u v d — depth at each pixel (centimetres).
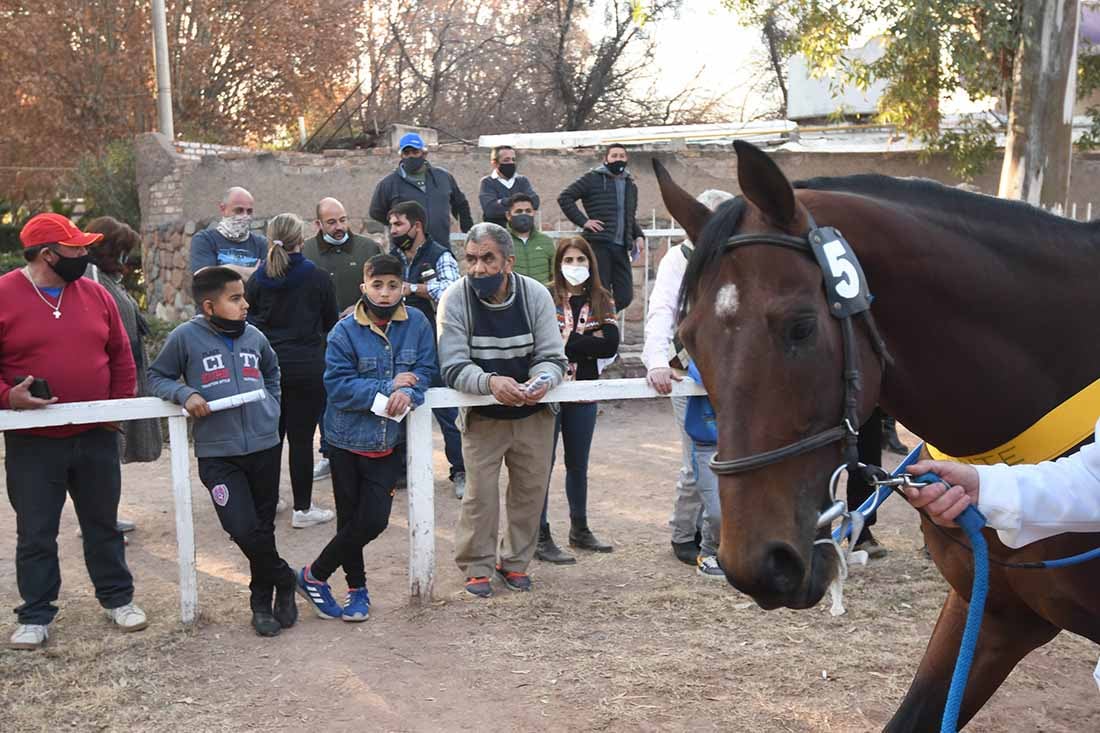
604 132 1384
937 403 228
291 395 595
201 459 436
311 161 1104
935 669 259
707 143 1300
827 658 412
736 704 371
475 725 356
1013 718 367
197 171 1141
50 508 428
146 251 1201
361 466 448
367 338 455
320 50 2147
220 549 570
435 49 2266
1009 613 249
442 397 467
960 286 220
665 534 596
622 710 366
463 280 480
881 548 550
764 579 186
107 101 1980
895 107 1172
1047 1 941
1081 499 193
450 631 443
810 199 219
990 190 1209
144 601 484
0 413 409
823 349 194
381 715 364
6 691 381
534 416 484
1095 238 239
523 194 685
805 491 193
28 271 430
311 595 458
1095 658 418
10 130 2025
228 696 380
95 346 439
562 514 642
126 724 357
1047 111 955
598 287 553
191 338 438
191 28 2055
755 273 196
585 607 470
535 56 2064
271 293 584
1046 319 227
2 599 491
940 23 1066
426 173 786
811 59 1184
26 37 1911
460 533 490
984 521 196
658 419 942
